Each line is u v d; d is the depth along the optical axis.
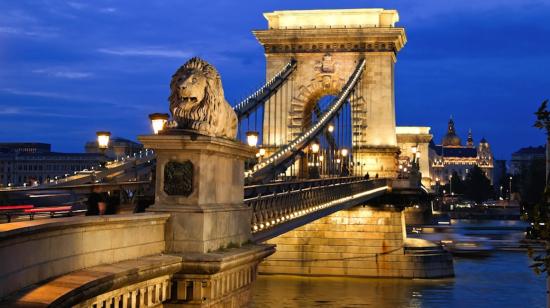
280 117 87.62
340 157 76.94
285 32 87.25
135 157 32.75
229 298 19.39
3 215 21.36
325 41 87.12
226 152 19.75
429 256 75.69
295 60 87.75
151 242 17.73
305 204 40.88
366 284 70.94
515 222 193.88
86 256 15.00
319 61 87.38
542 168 184.25
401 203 76.31
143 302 16.48
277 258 76.94
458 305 60.22
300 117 87.19
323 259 76.50
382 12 88.31
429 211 168.25
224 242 19.75
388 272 75.44
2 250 11.67
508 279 74.94
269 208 32.50
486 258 95.00
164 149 18.58
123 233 16.44
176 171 18.58
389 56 86.50
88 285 13.29
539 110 17.75
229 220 20.14
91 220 14.95
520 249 106.12
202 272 17.92
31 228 12.45
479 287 69.50
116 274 14.56
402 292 66.56
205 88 19.03
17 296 11.86
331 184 50.78
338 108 71.00
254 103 75.31
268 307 57.97
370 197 67.81
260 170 46.91
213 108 19.11
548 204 16.84
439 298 63.53
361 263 76.00
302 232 77.12
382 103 86.31
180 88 18.64
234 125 20.86
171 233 18.36
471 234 136.50
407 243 78.31
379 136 86.12
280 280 72.94
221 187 19.92
